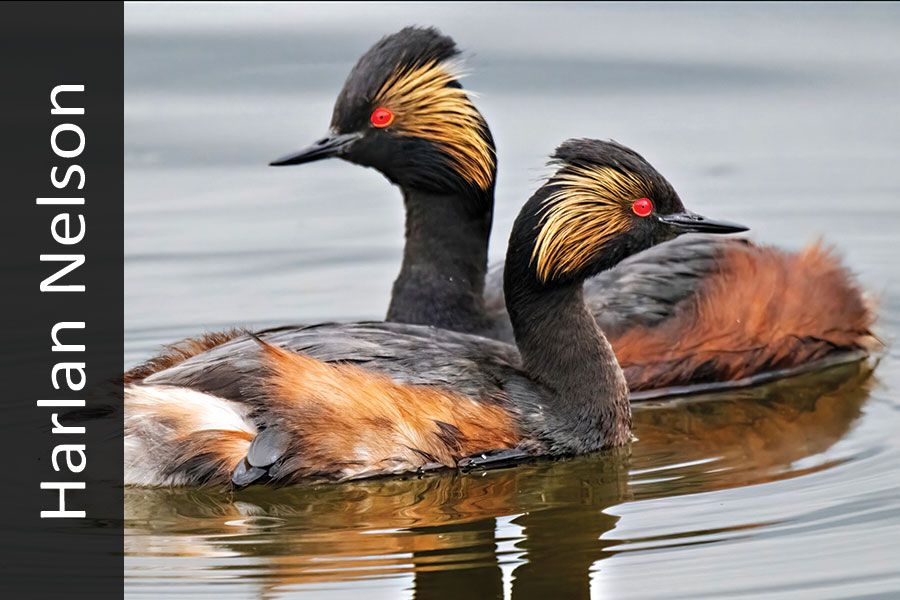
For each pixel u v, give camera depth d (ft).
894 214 61.93
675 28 76.13
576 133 68.08
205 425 38.60
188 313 54.75
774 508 37.50
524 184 65.77
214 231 62.34
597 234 43.70
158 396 39.11
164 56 73.31
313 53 73.31
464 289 50.14
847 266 53.42
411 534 36.47
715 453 42.73
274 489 39.24
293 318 54.44
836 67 72.59
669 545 35.35
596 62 73.77
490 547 35.55
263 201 65.67
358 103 50.08
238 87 72.23
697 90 71.10
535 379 43.16
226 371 39.63
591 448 42.78
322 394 39.19
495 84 72.23
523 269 43.27
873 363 52.13
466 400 40.68
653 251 51.31
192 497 38.91
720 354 49.62
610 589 32.99
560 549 35.35
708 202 63.26
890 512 36.78
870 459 41.16
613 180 43.70
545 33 75.41
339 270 59.06
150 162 67.92
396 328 42.52
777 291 50.37
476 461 40.91
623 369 48.75
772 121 69.87
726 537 35.68
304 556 35.06
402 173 50.31
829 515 36.78
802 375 51.01
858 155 66.59
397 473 40.06
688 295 49.88
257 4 77.61
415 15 76.54
